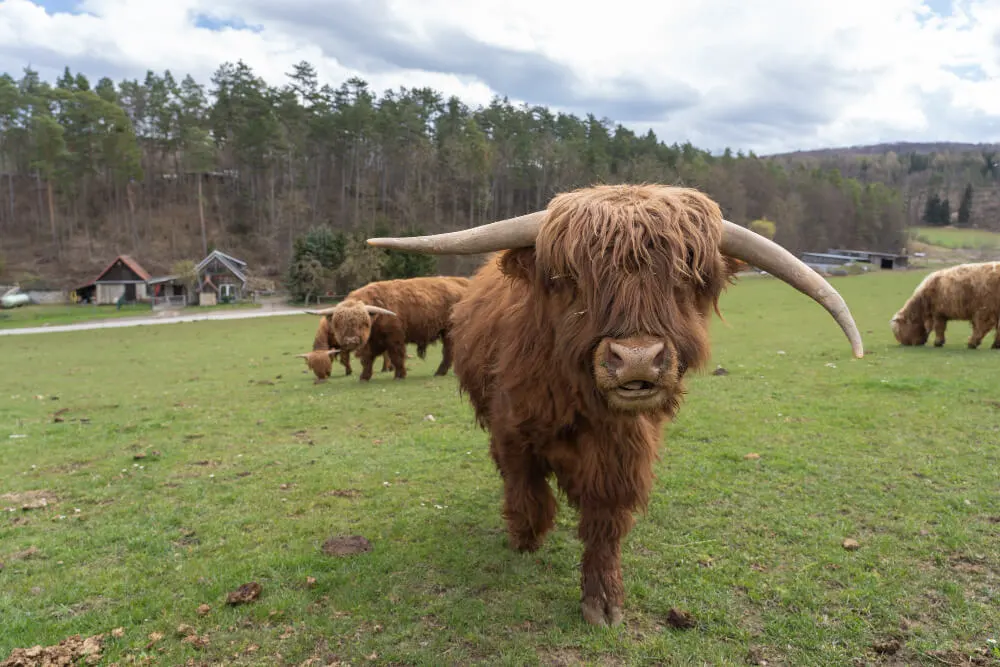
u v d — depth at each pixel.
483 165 86.94
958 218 148.00
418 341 14.55
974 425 7.79
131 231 97.94
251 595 3.97
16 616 3.83
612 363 2.71
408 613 3.77
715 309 3.25
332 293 71.56
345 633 3.58
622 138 98.94
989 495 5.43
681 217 2.88
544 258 3.03
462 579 4.19
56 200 101.62
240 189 108.44
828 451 6.91
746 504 5.42
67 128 90.81
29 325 48.69
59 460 7.66
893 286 51.47
